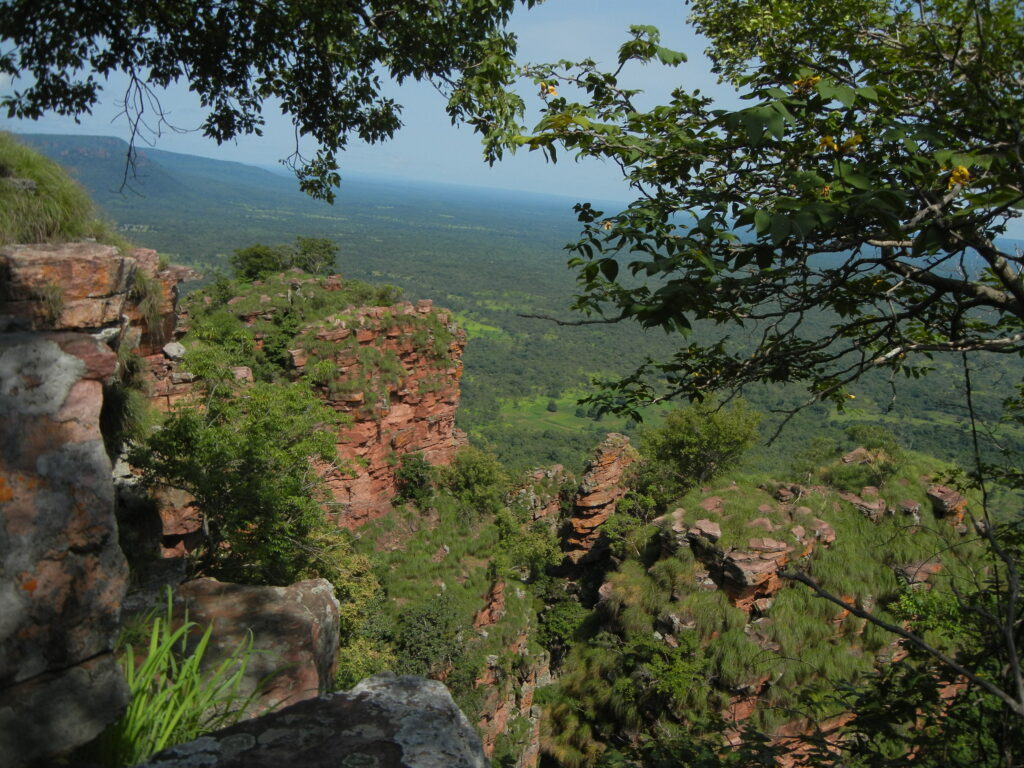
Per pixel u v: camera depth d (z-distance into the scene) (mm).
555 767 23406
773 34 6113
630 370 157625
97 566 2859
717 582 21641
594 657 23609
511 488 46625
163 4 7809
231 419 16391
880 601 21000
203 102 9109
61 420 2869
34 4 6914
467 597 32281
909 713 4754
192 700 3912
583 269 5168
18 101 7746
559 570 43938
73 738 2719
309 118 9508
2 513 2662
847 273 4992
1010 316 6168
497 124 8031
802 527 21859
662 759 5797
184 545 14727
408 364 39531
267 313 40281
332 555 21875
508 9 8352
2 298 7090
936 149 4516
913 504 22984
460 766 2549
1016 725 4090
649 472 40938
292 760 2518
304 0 7402
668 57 5199
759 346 6312
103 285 7676
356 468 35531
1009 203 3980
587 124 4676
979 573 5699
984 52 4258
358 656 22062
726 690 19422
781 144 5090
